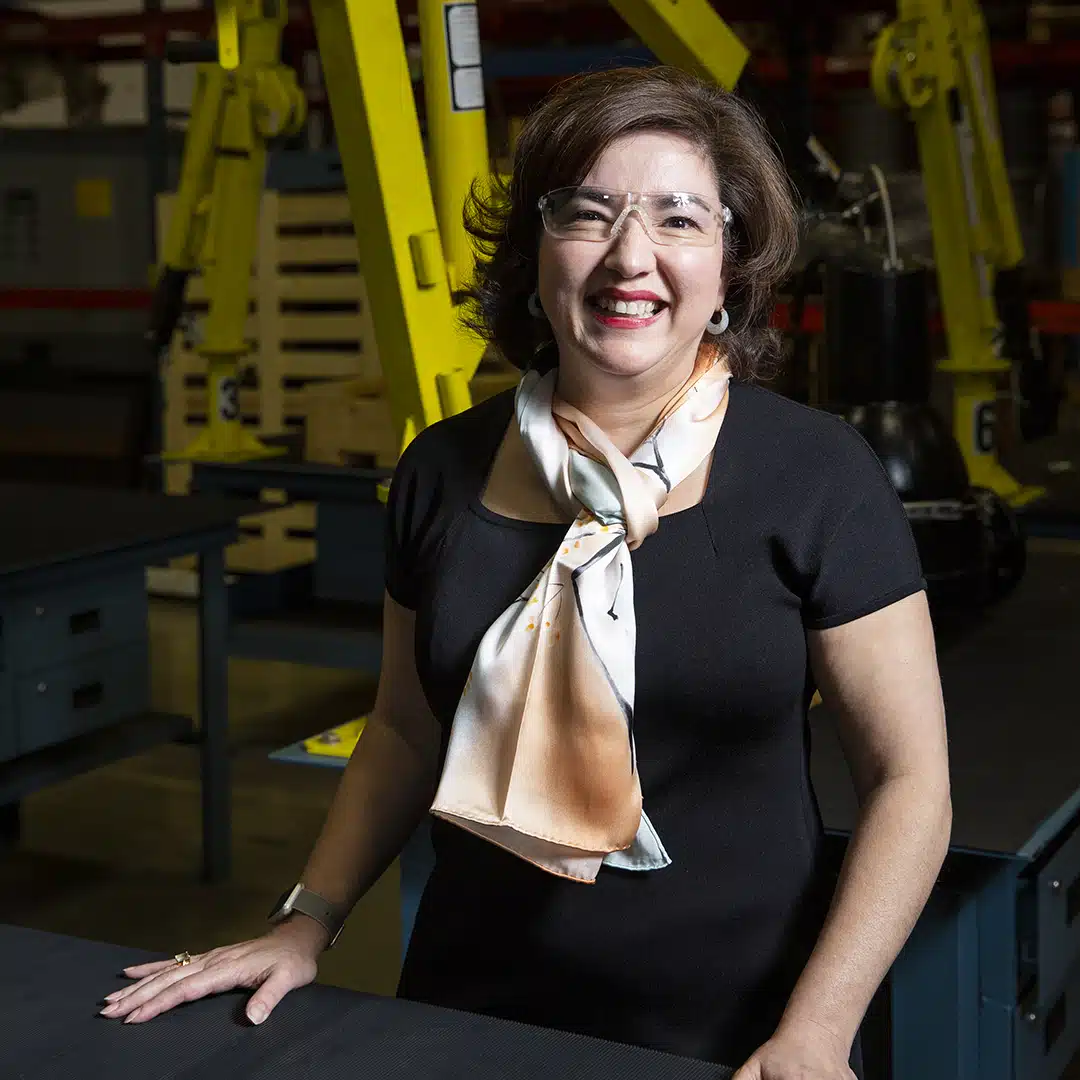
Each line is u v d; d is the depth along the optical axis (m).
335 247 4.95
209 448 4.28
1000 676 2.28
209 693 3.29
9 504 3.42
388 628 1.56
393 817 1.58
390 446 4.01
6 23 5.99
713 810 1.36
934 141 3.59
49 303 6.00
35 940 1.47
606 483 1.37
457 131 2.52
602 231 1.35
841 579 1.34
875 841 1.32
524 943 1.40
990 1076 1.67
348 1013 1.32
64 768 2.95
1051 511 3.71
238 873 3.38
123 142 5.87
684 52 2.83
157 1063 1.23
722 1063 1.37
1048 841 1.68
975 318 3.71
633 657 1.33
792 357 3.07
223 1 2.47
